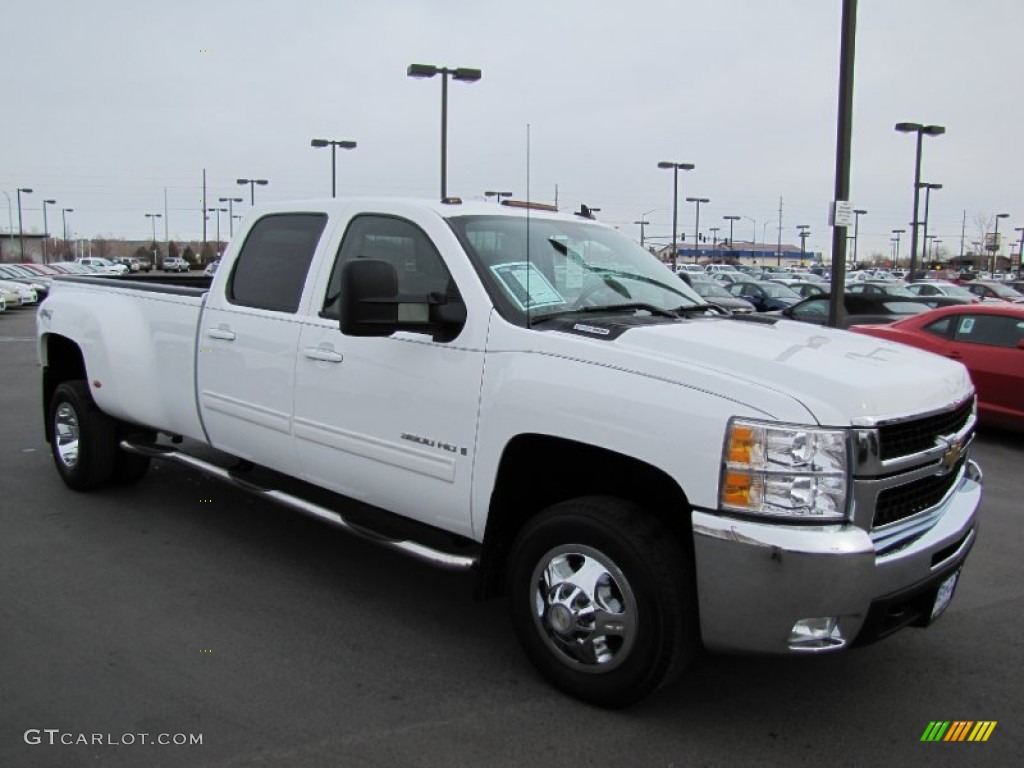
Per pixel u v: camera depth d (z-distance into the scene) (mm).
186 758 3039
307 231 4633
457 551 3871
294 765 3016
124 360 5566
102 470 6129
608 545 3236
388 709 3402
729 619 2975
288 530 5570
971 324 9711
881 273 60844
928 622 3352
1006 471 7973
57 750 3064
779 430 2861
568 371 3344
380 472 4039
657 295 4293
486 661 3822
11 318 26672
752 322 4023
